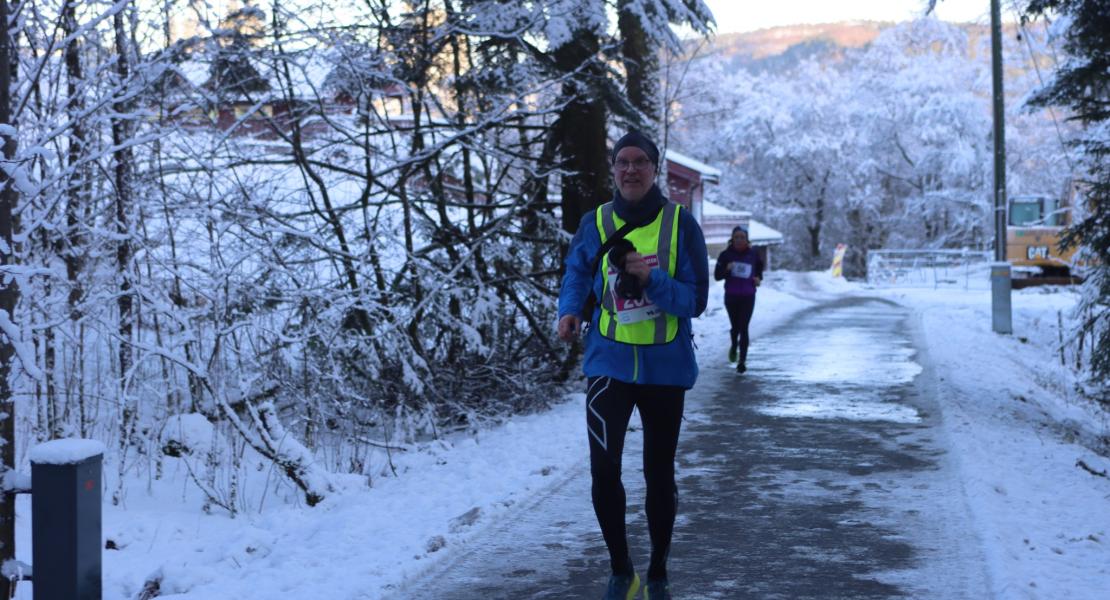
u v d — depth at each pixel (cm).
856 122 6078
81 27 618
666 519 437
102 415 891
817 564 509
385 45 980
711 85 5409
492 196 1141
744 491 667
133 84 745
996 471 709
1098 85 1227
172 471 814
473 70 1102
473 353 1105
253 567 536
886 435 858
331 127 996
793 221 6319
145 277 789
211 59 844
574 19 1049
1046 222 3681
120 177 783
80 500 391
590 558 524
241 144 916
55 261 765
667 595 441
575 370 1212
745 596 462
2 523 453
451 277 974
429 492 690
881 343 1634
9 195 487
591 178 1158
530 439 881
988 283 3819
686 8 1220
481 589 476
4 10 477
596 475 418
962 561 507
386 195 1024
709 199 6259
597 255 425
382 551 541
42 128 697
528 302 1162
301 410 888
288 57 882
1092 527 568
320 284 926
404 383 950
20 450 748
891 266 4578
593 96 1099
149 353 712
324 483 723
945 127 5416
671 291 407
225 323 802
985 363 1432
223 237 870
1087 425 1123
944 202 5541
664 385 421
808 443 827
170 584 510
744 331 1259
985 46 4941
